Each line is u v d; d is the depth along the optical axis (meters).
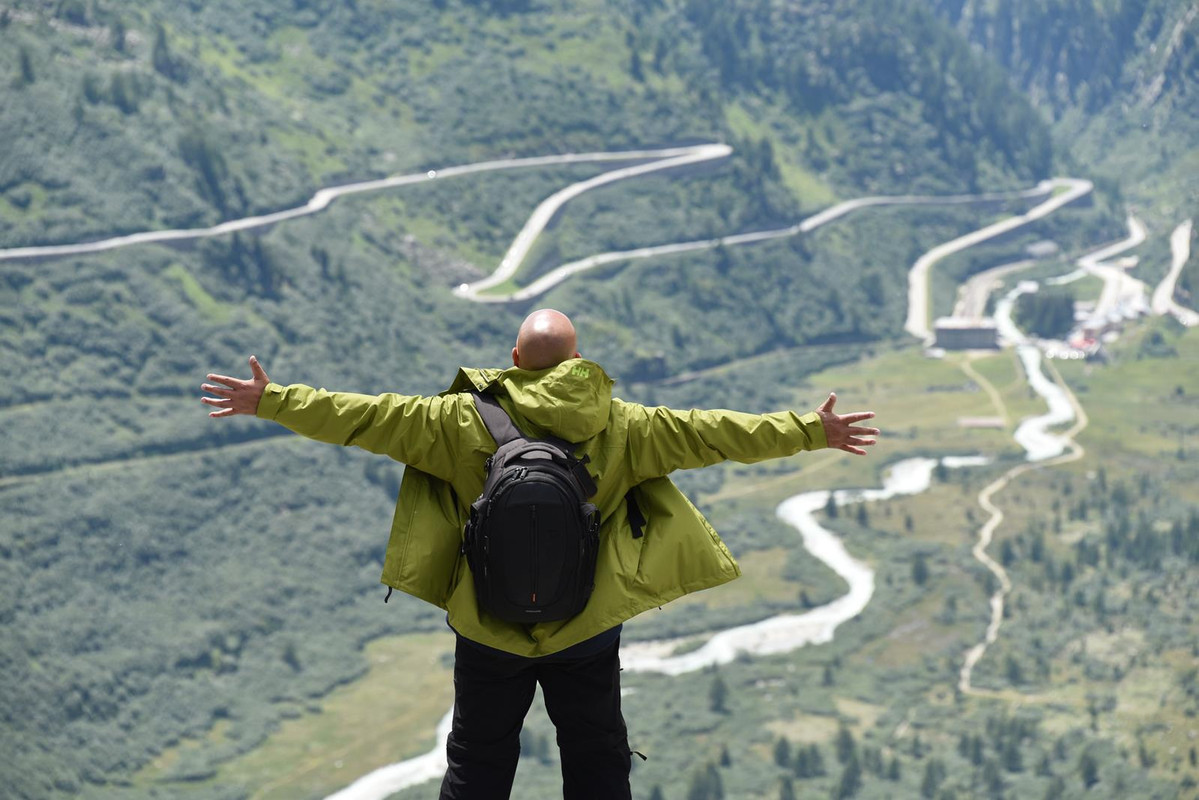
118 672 187.62
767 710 171.38
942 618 194.62
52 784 166.12
